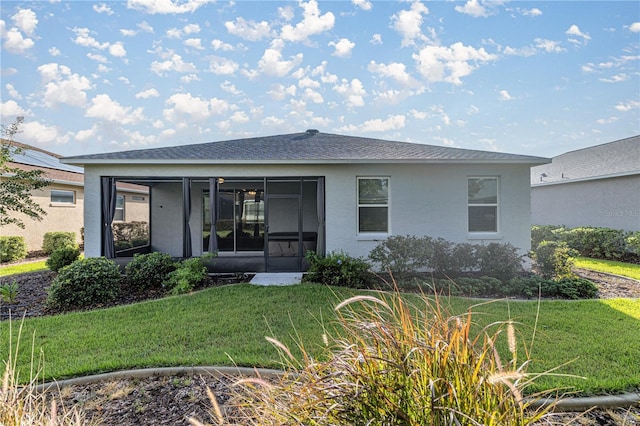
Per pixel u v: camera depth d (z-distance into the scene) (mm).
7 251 11562
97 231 9109
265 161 9016
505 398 1544
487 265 8000
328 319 5047
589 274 9086
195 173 9344
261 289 6797
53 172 15219
